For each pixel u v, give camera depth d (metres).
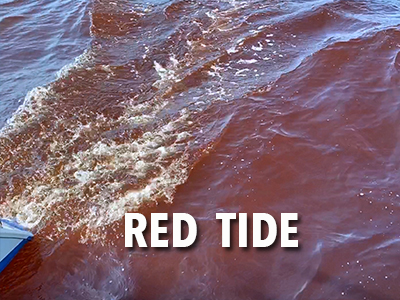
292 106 9.20
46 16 13.65
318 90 9.59
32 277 6.33
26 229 6.96
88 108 9.55
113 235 6.84
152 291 6.08
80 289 6.17
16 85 10.58
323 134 8.49
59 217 7.15
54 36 12.61
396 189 7.40
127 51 11.58
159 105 9.57
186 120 9.05
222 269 6.30
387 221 6.88
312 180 7.61
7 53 11.92
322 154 8.08
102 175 7.88
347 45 10.84
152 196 7.43
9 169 8.09
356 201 7.21
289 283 6.09
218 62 10.87
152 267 6.37
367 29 11.62
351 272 6.18
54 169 8.05
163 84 10.24
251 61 10.84
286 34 11.80
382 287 5.98
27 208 7.33
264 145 8.27
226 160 8.01
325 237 6.68
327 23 12.23
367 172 7.73
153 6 13.70
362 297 5.87
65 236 6.86
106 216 7.13
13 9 14.10
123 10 13.48
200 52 11.34
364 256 6.37
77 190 7.60
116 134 8.80
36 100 9.79
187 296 6.00
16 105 9.84
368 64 10.24
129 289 6.12
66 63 11.37
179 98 9.76
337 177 7.64
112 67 10.93
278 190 7.45
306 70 10.20
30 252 6.64
